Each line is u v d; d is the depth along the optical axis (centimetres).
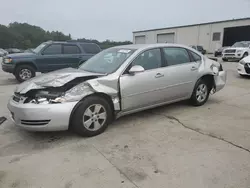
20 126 309
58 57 876
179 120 394
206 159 264
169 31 3725
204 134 334
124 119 402
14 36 7056
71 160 267
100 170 246
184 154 276
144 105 383
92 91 319
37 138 329
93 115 325
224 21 2981
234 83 749
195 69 444
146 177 232
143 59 378
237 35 3209
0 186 221
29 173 242
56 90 329
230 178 228
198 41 3347
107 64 383
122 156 274
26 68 843
